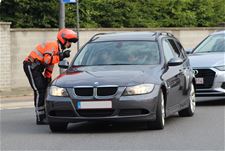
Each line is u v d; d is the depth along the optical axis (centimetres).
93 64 1962
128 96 1750
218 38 2755
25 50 3525
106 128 1938
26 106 2734
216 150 1538
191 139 1694
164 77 1880
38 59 1975
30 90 3478
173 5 4291
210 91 2473
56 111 1798
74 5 3850
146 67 1897
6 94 3275
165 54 2008
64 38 1969
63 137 1769
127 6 4047
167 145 1605
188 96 2166
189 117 2173
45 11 3697
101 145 1619
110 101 1745
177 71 2036
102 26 3959
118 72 1833
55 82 1827
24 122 2139
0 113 2441
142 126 1953
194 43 4194
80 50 2048
